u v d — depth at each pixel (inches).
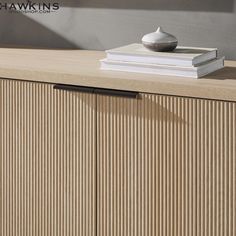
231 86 91.7
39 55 119.1
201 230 96.7
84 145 103.5
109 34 124.6
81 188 105.3
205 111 92.9
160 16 119.4
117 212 102.9
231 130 91.5
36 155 108.3
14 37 133.7
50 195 108.4
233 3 113.0
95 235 105.6
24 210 111.5
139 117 98.0
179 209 97.7
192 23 117.0
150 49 103.0
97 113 101.3
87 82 100.4
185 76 98.3
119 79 97.7
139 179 99.9
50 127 106.0
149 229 100.7
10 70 106.9
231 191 93.1
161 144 97.2
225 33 114.7
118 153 100.8
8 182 112.0
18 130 109.1
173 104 95.0
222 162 93.0
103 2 124.0
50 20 130.0
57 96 104.2
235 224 93.7
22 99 107.6
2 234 114.7
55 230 109.3
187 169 95.9
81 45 127.8
